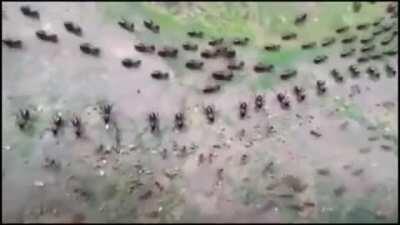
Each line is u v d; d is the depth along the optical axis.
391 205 15.86
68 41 20.36
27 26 20.78
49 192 15.91
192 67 19.70
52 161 16.64
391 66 20.02
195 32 21.33
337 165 16.84
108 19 21.55
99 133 17.52
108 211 15.50
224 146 17.23
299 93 18.86
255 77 19.50
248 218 15.35
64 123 17.69
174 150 17.09
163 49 20.25
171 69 19.62
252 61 20.23
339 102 18.80
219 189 16.06
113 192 15.95
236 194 15.94
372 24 22.03
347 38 21.30
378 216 15.59
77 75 19.23
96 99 18.50
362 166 16.84
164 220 15.28
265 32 21.97
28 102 18.31
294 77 19.58
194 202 15.72
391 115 18.44
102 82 19.06
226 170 16.56
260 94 18.88
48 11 21.52
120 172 16.50
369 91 19.19
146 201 15.73
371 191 16.19
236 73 19.61
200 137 17.50
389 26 21.77
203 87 19.03
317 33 21.92
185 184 16.19
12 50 19.81
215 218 15.34
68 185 16.11
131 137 17.44
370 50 20.67
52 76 19.16
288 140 17.50
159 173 16.48
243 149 17.16
